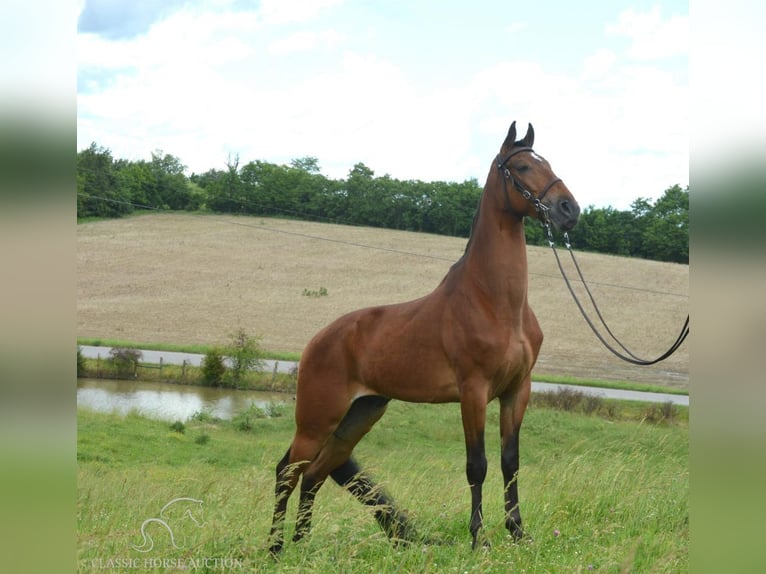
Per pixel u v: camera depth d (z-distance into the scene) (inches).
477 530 214.4
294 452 245.1
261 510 250.1
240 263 2571.4
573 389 1342.3
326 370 243.8
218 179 3353.8
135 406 1135.6
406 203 3193.9
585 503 258.4
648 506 259.6
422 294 2340.1
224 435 941.8
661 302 2203.5
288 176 3361.2
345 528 227.9
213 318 2062.0
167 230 2920.8
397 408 975.6
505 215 227.1
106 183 3120.1
